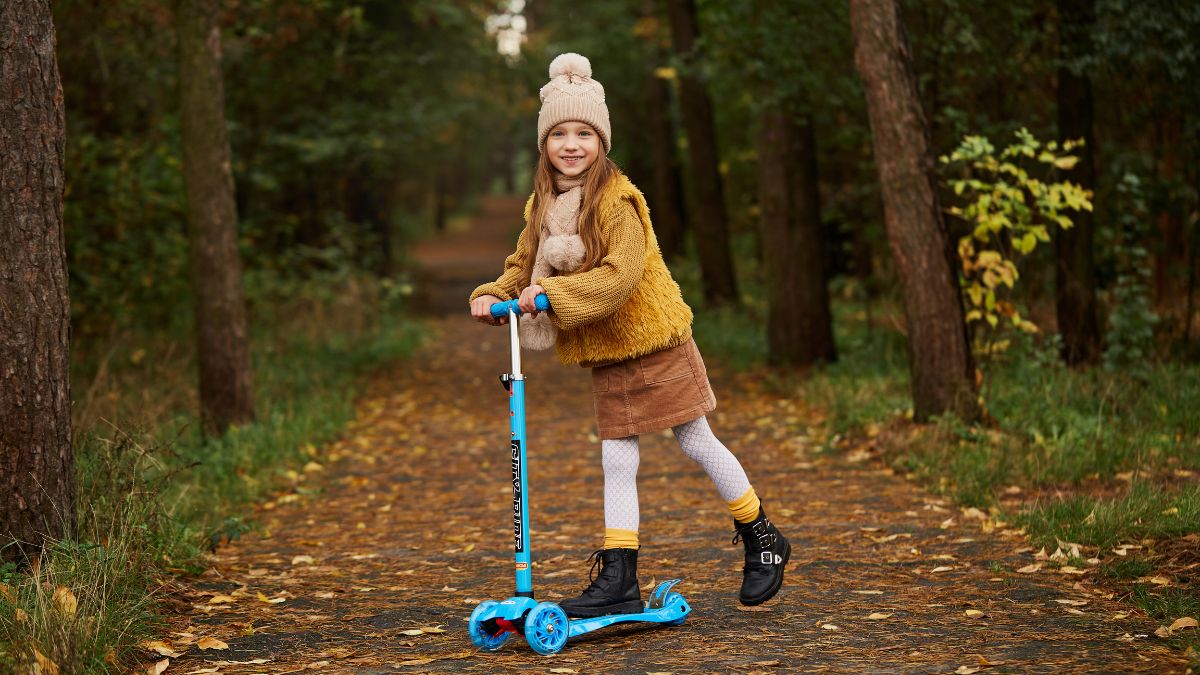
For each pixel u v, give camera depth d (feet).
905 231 22.26
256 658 11.46
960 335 22.39
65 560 12.64
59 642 10.54
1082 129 26.37
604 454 12.17
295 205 54.90
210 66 25.94
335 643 11.98
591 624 11.48
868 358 32.40
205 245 26.03
